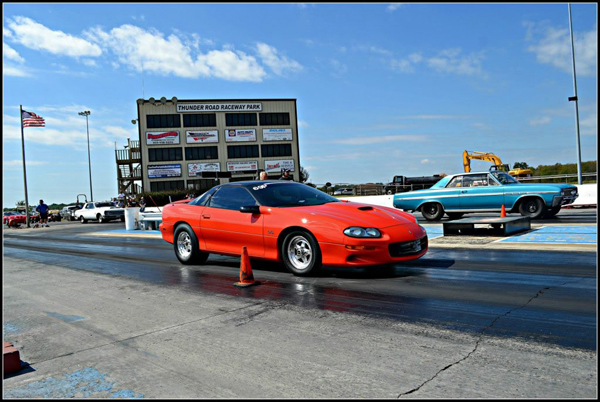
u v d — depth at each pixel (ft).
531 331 11.30
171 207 25.72
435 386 8.55
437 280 17.52
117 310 15.34
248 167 188.85
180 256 24.93
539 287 15.62
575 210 53.47
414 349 10.47
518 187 41.60
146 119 178.70
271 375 9.39
